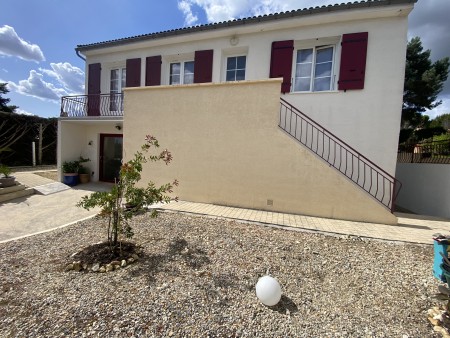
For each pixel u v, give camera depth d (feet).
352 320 7.20
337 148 21.12
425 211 24.52
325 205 17.44
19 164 40.88
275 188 18.53
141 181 22.86
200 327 6.65
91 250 11.17
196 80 25.76
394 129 19.79
